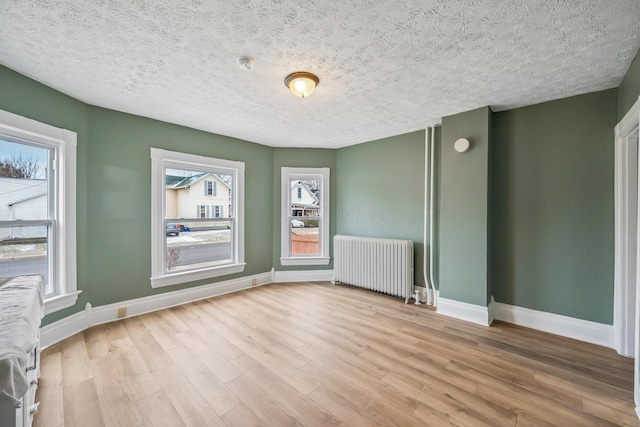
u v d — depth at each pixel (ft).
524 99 8.57
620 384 6.05
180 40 5.58
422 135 11.78
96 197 9.07
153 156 10.34
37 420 4.91
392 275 11.85
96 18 4.92
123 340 8.00
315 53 6.05
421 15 4.81
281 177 14.64
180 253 11.51
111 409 5.23
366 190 13.73
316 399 5.56
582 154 8.21
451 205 9.95
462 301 9.71
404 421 4.97
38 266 7.67
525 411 5.24
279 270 14.67
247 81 7.39
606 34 5.29
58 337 7.89
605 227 7.89
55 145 7.99
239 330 8.75
